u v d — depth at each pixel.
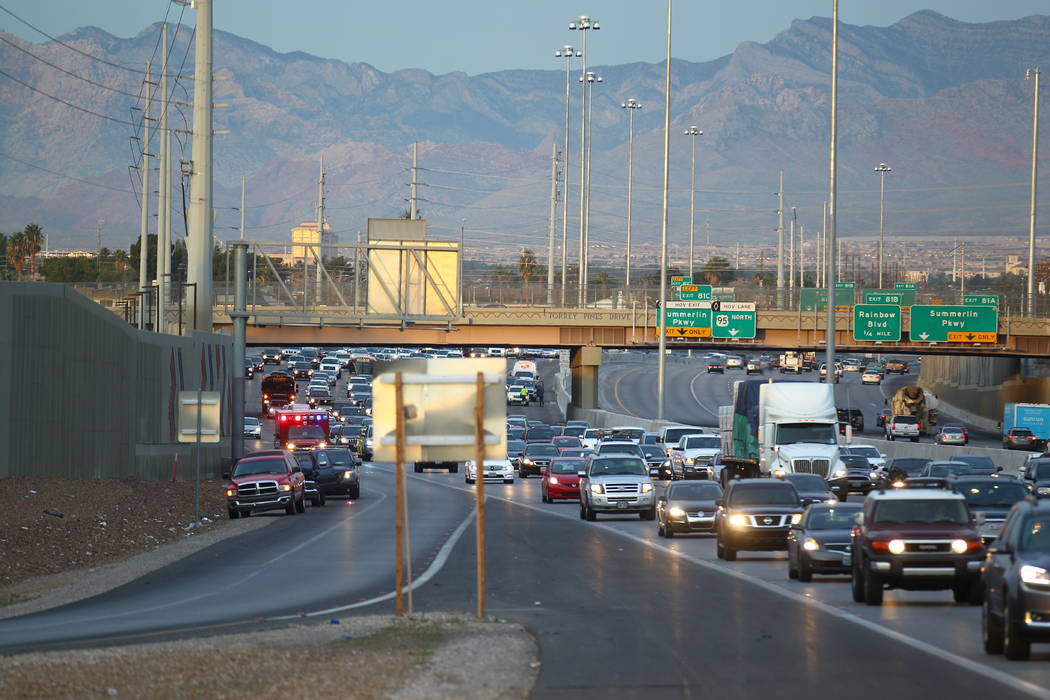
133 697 47.09
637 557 107.62
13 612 79.50
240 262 189.50
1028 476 146.38
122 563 109.00
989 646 56.50
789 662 54.75
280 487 154.88
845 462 186.62
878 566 74.31
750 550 104.50
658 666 54.22
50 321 159.62
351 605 77.31
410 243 195.50
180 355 189.62
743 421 180.25
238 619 72.06
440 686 49.62
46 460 159.50
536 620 69.62
